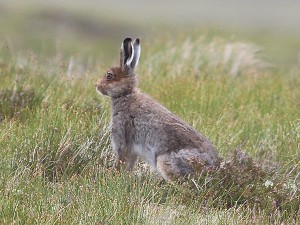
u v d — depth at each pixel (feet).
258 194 93.76
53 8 377.91
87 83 133.90
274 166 102.68
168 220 83.41
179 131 97.81
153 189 91.97
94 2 428.15
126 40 105.60
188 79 147.64
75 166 100.22
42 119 108.27
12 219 81.15
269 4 477.36
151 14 428.15
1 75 134.00
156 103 102.32
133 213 83.20
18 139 102.53
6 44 173.88
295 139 114.62
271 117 125.39
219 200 91.09
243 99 138.82
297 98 145.07
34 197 86.99
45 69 141.38
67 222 80.74
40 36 315.37
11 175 93.61
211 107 129.59
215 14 443.32
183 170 95.81
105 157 102.53
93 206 84.58
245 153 101.30
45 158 100.42
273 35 361.30
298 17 441.68
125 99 103.76
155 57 175.73
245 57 181.98
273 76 167.84
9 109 117.60
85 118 112.16
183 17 428.56
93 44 323.98
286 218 90.43
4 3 372.58
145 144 100.32
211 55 178.50
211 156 97.40
